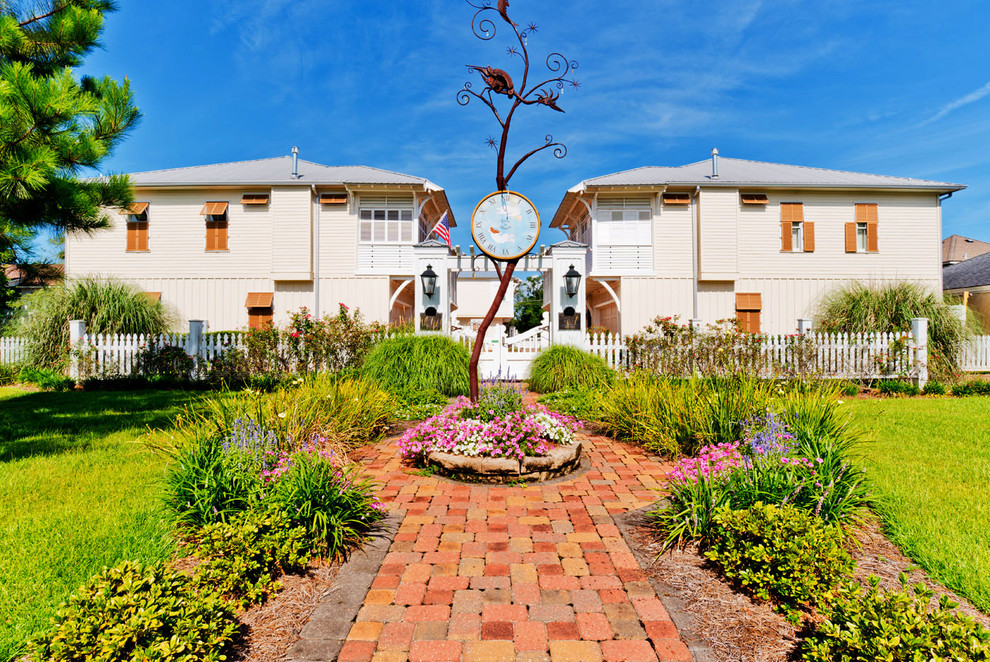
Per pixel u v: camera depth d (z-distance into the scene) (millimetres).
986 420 7426
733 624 2543
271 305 17969
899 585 2939
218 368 12164
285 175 19047
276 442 4535
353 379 8750
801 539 2666
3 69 5977
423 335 10812
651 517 3836
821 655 2043
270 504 3258
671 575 3029
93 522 3686
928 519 3729
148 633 2076
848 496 3580
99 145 6516
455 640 2457
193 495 3492
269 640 2445
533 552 3363
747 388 5930
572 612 2682
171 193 18188
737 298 17891
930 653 1861
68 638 1989
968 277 21891
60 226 6582
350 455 5742
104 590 2232
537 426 5219
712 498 3328
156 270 18109
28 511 3910
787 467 3557
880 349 11867
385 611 2695
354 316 15703
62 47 7727
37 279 8359
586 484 4797
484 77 6262
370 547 3414
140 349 12180
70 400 9602
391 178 18766
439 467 5062
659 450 5836
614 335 13789
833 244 18062
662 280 18094
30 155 5766
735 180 18188
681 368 11602
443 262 16266
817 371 11461
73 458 5297
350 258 18250
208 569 2732
